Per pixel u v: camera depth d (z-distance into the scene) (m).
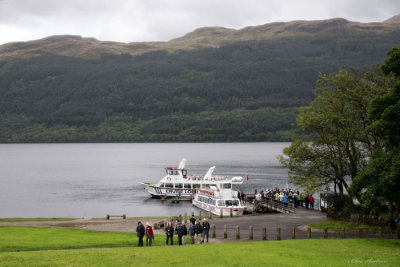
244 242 42.09
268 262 31.48
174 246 39.66
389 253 35.72
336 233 48.62
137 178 172.75
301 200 75.94
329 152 61.28
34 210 95.75
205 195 90.81
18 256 34.19
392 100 44.28
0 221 62.19
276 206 74.38
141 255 34.31
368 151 59.00
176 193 110.81
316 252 35.94
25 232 50.19
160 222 56.19
